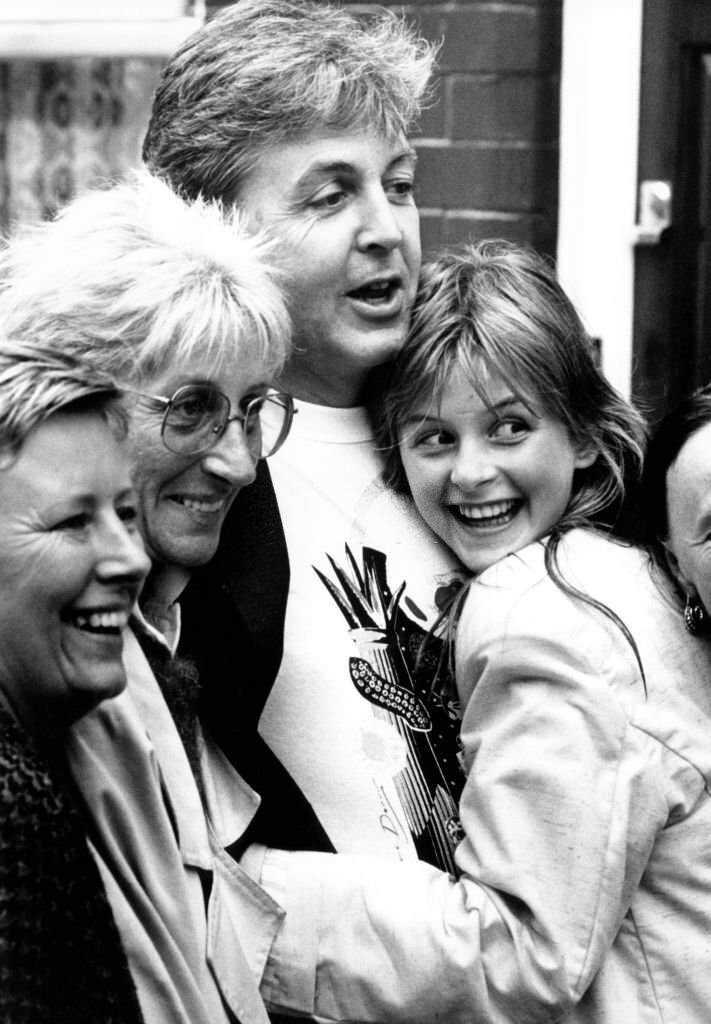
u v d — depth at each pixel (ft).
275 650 7.24
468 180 13.91
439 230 13.99
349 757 7.47
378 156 7.79
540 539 7.74
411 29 13.74
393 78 7.82
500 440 7.64
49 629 5.51
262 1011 6.75
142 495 6.61
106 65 15.08
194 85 7.80
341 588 7.73
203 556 6.83
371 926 7.04
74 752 6.03
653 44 13.61
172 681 6.87
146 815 6.31
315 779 7.44
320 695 7.49
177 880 6.35
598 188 13.78
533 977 6.87
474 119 13.83
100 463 5.54
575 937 6.86
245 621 7.15
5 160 15.40
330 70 7.61
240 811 7.21
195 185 7.85
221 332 6.52
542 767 6.97
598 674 7.10
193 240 6.66
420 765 7.62
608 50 13.62
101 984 5.39
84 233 6.63
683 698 7.27
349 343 7.76
